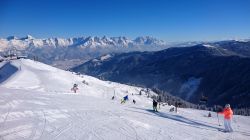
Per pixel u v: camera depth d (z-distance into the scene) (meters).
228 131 24.73
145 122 23.38
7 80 98.19
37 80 105.75
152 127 21.58
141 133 18.98
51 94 37.38
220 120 34.50
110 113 25.80
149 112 32.69
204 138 20.17
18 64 176.12
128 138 17.34
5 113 19.78
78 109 25.83
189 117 33.91
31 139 14.95
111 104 35.12
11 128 16.45
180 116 33.62
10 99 25.94
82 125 19.31
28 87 84.81
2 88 37.78
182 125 25.03
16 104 23.84
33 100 27.62
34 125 17.78
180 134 20.36
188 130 22.55
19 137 15.05
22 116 19.70
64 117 21.27
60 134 16.48
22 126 17.17
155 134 19.27
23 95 30.83
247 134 24.19
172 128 22.44
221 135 22.22
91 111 25.62
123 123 21.53
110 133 18.02
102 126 19.70
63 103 28.77
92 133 17.52
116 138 17.03
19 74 114.38
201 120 32.03
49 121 19.27
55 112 22.66
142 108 37.66
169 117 30.52
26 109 22.14
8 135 15.17
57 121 19.58
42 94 35.53
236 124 31.91
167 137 18.81
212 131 23.77
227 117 24.78
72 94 42.84
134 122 22.45
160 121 25.47
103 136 17.11
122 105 36.94
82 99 36.25
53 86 95.75
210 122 31.03
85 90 123.62
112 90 159.62
